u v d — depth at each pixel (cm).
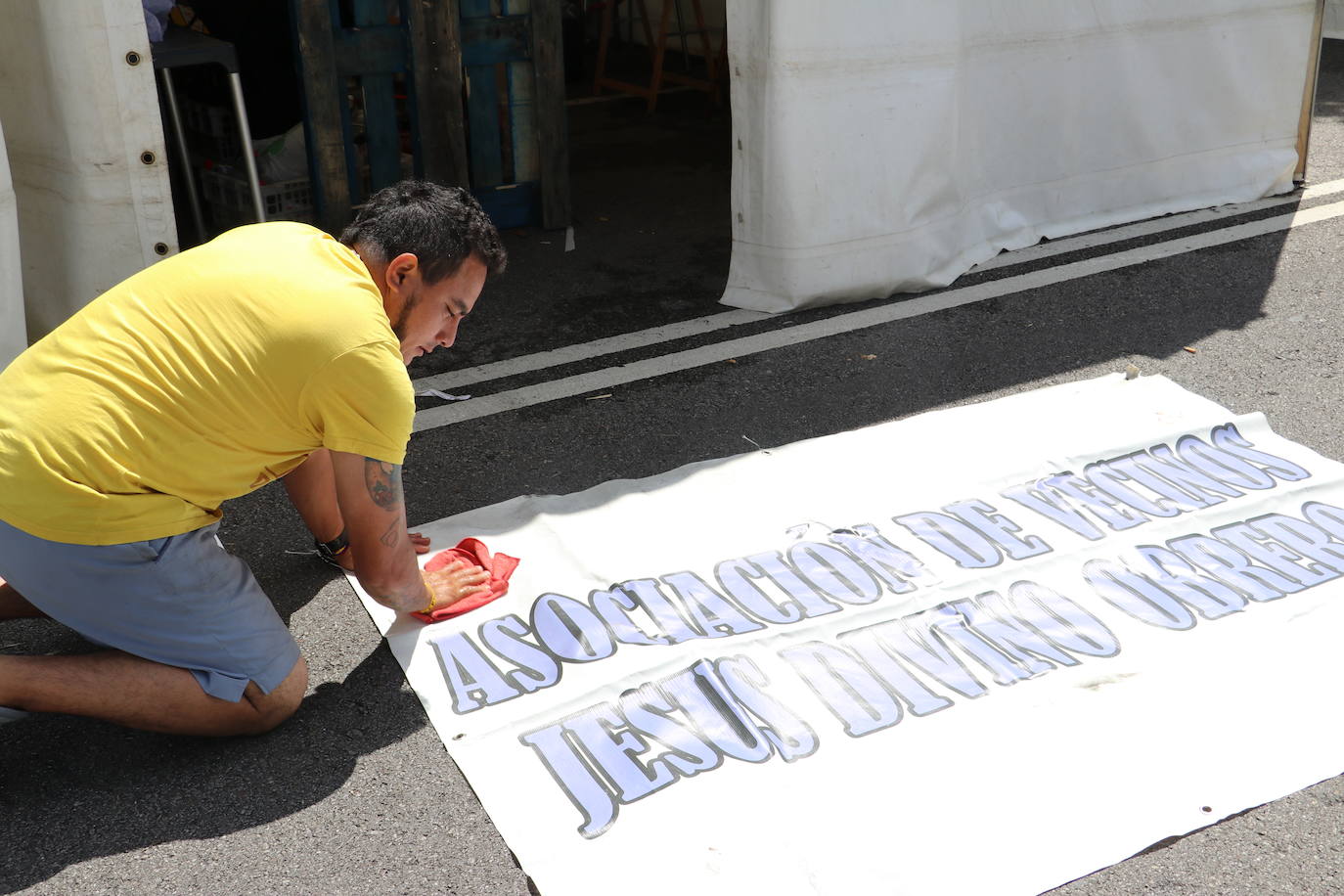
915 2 450
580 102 863
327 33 516
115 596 229
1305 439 374
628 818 232
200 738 256
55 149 369
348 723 260
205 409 225
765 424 389
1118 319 466
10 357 374
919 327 461
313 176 539
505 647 279
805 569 307
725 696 263
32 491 219
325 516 300
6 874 220
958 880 218
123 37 352
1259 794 238
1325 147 705
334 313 224
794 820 231
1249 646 279
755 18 435
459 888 220
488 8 547
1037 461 358
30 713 256
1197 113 579
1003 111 520
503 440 379
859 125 455
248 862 225
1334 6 1025
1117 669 272
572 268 532
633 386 416
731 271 486
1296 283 500
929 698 263
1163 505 335
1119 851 225
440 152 554
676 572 306
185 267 233
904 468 356
